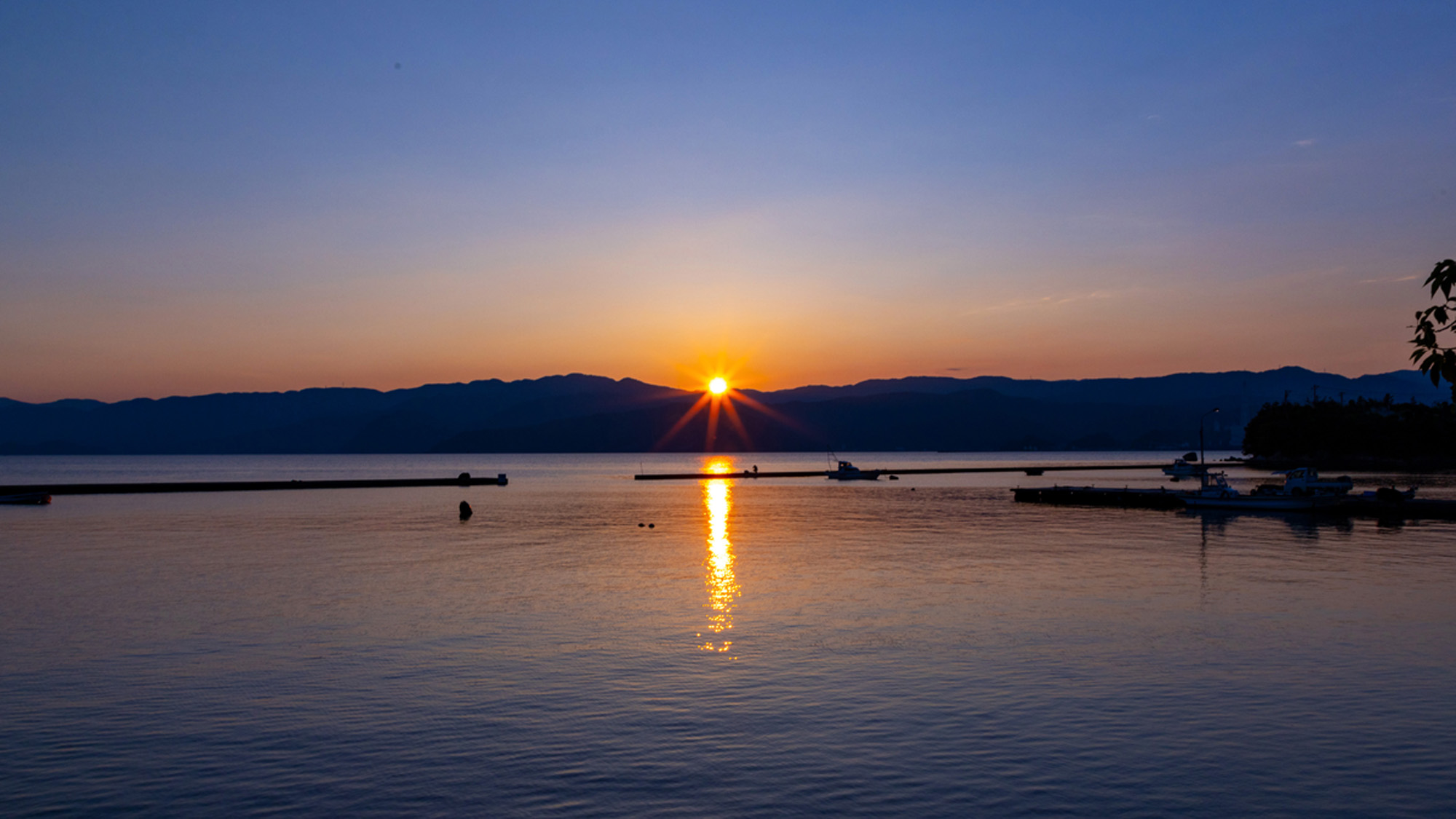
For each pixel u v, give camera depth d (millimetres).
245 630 31234
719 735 20219
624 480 197500
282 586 41406
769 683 24281
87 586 41469
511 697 23078
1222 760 18578
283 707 22375
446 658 27172
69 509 96562
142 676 25203
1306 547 56281
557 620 32875
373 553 55375
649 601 36875
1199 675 24891
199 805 16734
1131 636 29812
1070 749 19219
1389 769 18078
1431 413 186375
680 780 17750
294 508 98250
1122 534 65062
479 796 17047
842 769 18250
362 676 25141
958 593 38594
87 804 16812
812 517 84688
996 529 70062
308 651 28156
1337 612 34000
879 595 38281
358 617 33562
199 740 20078
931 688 23703
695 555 53406
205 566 48562
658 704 22484
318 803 16797
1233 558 50469
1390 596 37594
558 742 19844
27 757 19078
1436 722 20828
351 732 20500
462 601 37250
